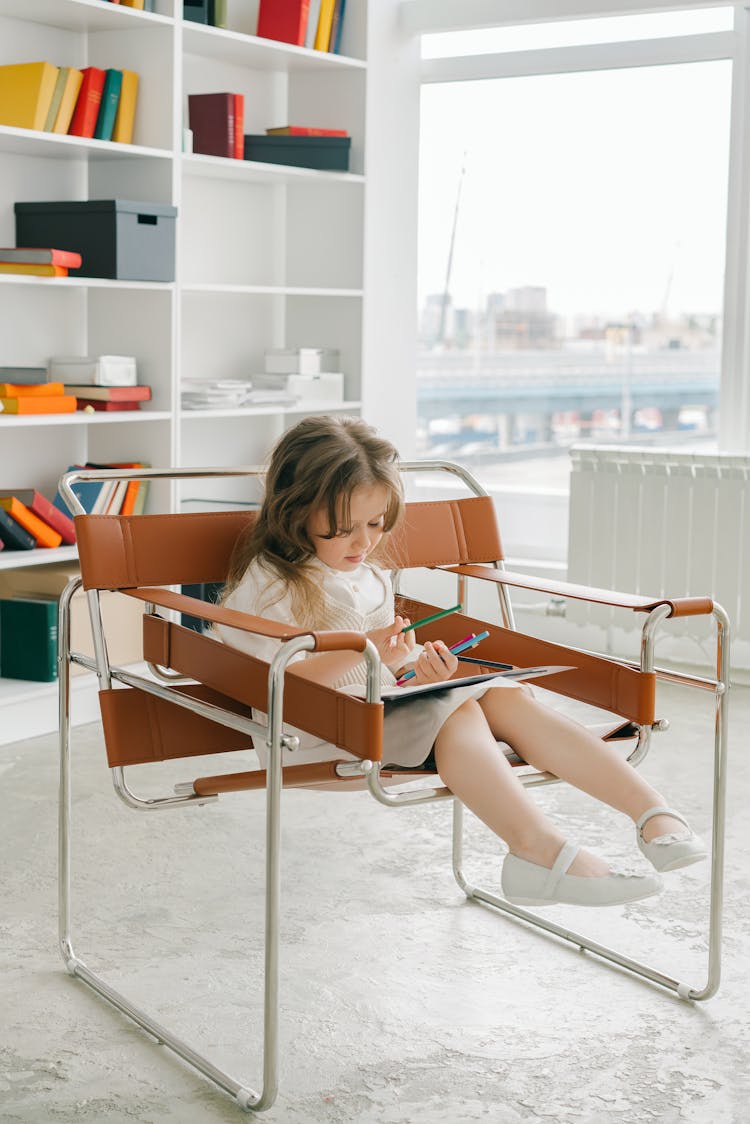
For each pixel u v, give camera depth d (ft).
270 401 13.23
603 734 6.31
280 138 13.17
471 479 7.70
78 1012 6.32
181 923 7.32
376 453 6.61
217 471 6.96
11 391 10.64
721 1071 5.80
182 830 8.77
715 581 13.16
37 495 11.14
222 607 6.16
